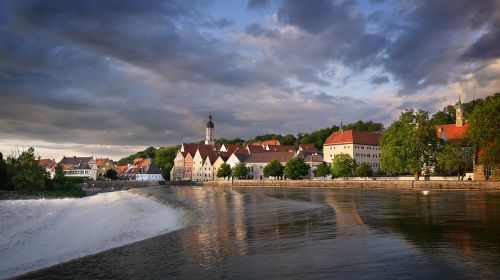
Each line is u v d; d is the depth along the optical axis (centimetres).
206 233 3003
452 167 10531
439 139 10988
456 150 10469
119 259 2186
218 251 2256
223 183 18688
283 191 10750
